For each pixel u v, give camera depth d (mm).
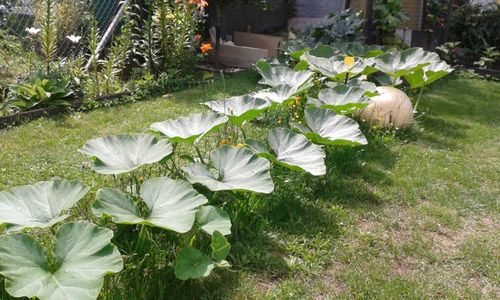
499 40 8594
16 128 4082
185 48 5980
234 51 7152
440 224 2801
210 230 2045
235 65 7172
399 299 2094
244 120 2930
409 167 3570
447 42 8281
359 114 4285
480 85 6828
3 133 3949
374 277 2240
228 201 2479
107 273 1662
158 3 5758
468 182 3395
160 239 2209
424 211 2932
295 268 2262
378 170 3449
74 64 5324
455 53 8664
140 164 2291
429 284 2213
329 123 3229
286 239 2486
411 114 4387
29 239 1741
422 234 2676
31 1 5582
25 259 1667
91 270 1650
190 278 1990
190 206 2023
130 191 2385
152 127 2711
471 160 3846
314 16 9508
